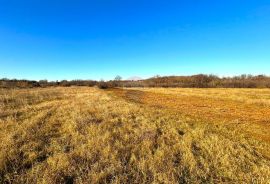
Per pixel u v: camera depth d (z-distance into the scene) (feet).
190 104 79.77
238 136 34.99
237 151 27.30
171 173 20.72
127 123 39.09
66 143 27.20
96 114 45.44
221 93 131.44
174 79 350.23
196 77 326.03
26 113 43.62
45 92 98.84
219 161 24.04
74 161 21.86
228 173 21.38
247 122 47.78
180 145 28.55
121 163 22.26
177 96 116.98
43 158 23.12
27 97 73.77
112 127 35.55
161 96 116.78
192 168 22.06
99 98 79.87
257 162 24.66
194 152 26.53
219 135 34.71
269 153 27.91
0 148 23.58
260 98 97.96
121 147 26.13
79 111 47.70
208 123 44.68
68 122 37.09
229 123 46.11
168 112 56.85
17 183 18.01
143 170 21.11
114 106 58.70
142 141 29.17
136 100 90.53
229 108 69.97
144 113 50.26
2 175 19.24
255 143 31.65
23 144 25.79
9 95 73.46
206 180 20.48
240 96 108.58
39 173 19.51
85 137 29.17
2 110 44.60
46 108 51.83
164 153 25.34
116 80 340.59
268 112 62.59
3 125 32.71
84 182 18.28
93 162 22.18
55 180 18.24
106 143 27.27
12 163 20.98
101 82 268.82
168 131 35.32
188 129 37.29
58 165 20.72
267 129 41.70
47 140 28.07
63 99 75.87
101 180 18.86
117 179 18.99
